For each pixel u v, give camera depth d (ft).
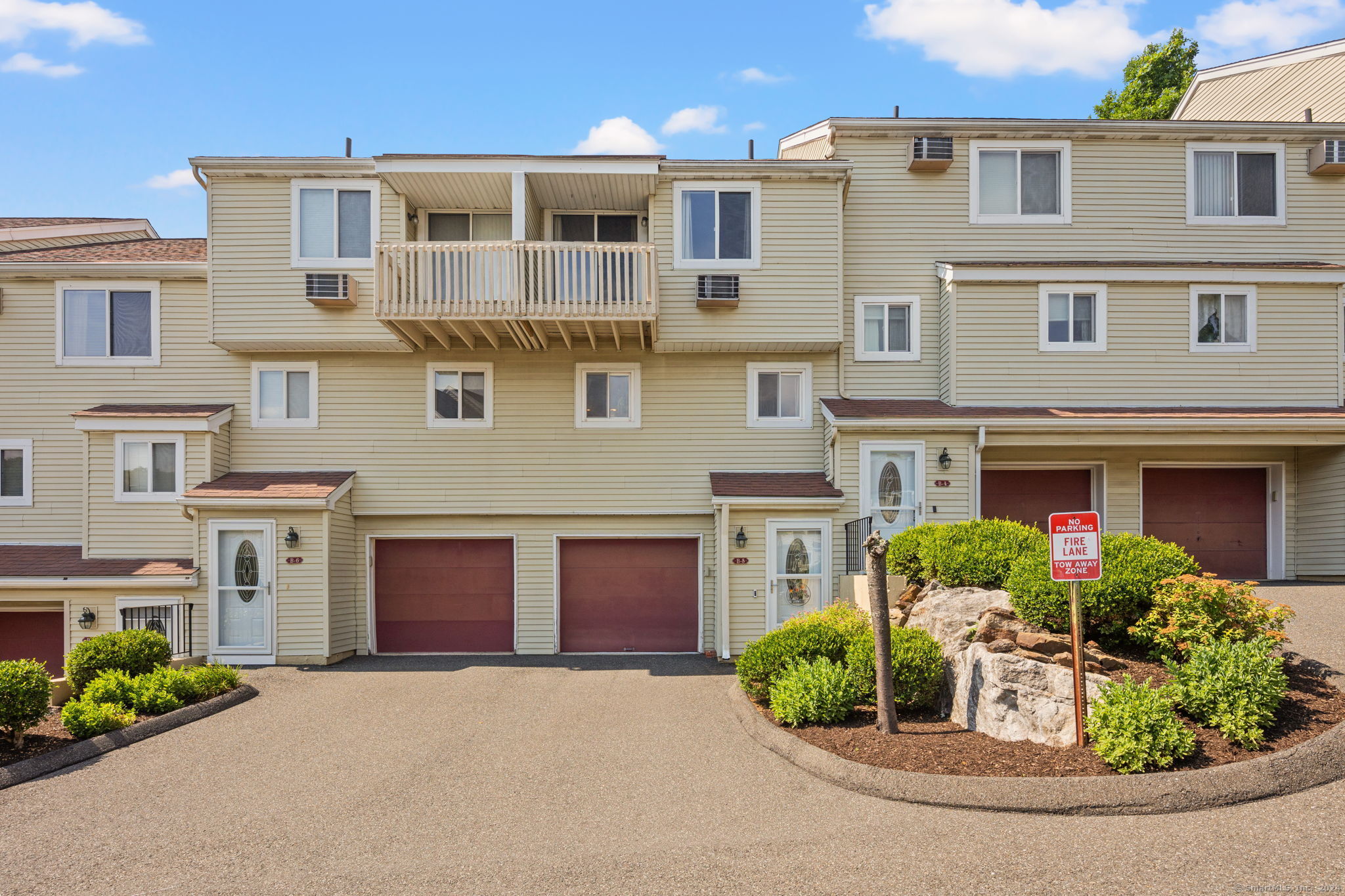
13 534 49.60
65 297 50.19
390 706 34.76
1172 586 27.55
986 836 20.03
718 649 46.11
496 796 24.03
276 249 48.01
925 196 51.96
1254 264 50.08
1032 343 48.75
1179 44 95.71
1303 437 46.19
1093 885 17.46
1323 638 30.76
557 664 45.19
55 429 49.93
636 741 29.19
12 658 47.65
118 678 33.14
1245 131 51.70
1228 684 23.90
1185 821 20.15
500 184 48.01
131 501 47.73
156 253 54.44
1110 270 48.60
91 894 18.30
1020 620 29.53
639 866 19.16
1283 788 21.11
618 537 50.29
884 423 45.80
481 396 50.55
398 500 49.75
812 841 20.24
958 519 46.11
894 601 35.53
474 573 50.34
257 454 49.75
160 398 50.03
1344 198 52.19
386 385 50.21
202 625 45.91
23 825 22.24
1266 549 51.85
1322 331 48.75
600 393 50.85
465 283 44.62
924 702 29.58
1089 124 51.24
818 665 29.86
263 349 49.39
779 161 48.11
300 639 45.06
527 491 50.08
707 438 50.57
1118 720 22.97
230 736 30.53
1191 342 48.62
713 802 23.12
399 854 20.16
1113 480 51.37
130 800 24.09
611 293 45.06
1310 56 56.80
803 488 47.06
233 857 20.10
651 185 48.65
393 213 48.29
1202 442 46.19
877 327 51.65
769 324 48.57
